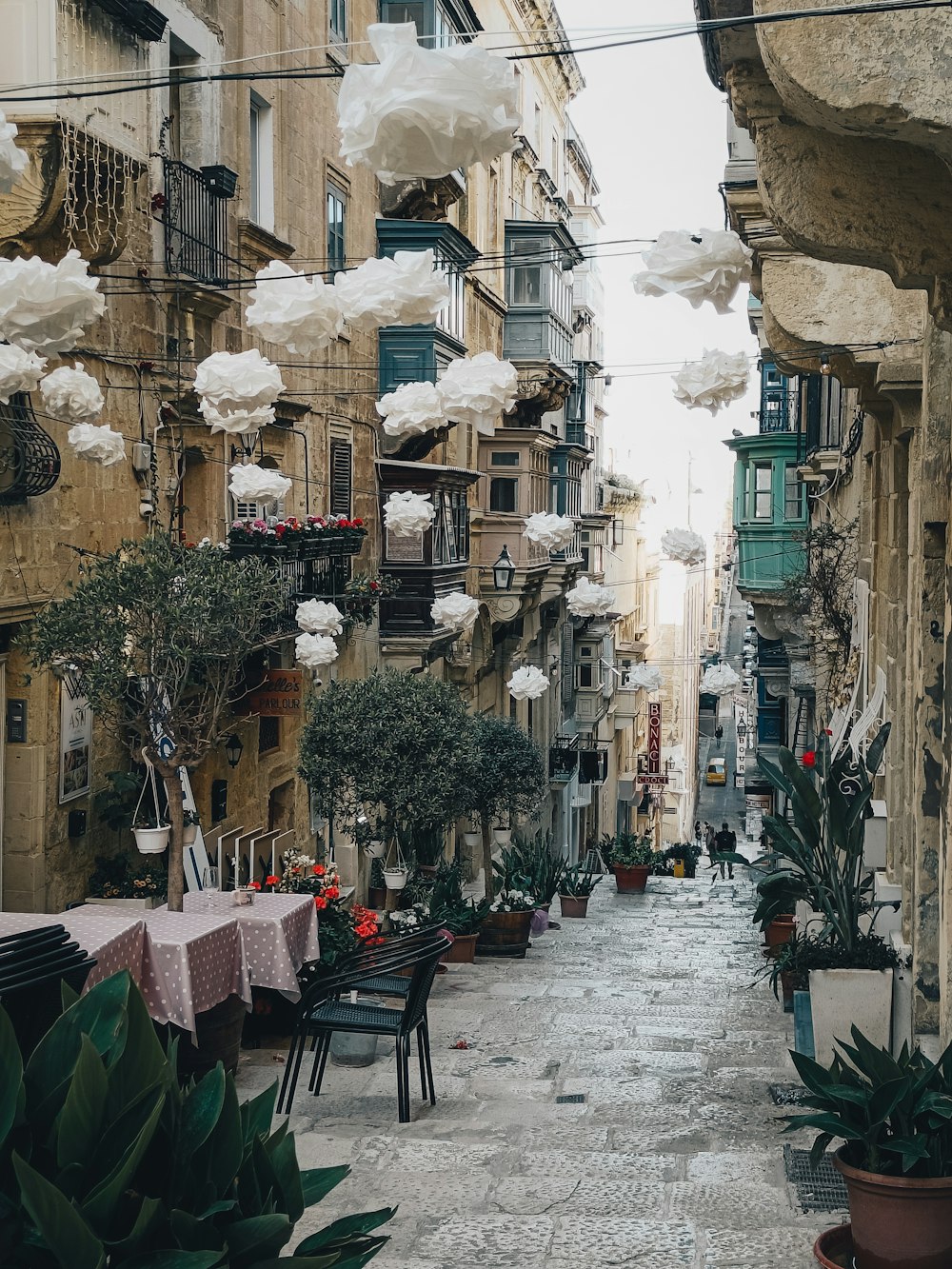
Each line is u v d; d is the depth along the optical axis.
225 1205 3.94
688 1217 7.02
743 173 9.32
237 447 16.45
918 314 9.59
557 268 34.78
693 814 81.06
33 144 10.15
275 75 5.20
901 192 5.50
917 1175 5.99
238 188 16.73
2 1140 3.88
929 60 4.39
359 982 9.47
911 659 10.05
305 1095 9.14
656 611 71.94
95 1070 3.98
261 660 15.34
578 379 42.84
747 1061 10.19
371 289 4.24
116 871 12.58
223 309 15.40
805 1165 7.70
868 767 10.42
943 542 8.97
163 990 8.22
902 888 10.41
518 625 34.69
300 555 16.75
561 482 38.44
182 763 9.95
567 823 44.22
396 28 3.03
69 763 11.96
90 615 9.61
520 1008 12.11
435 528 23.75
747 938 17.56
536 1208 7.14
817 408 22.12
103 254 11.43
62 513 11.95
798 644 27.09
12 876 11.38
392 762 14.52
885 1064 6.17
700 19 5.42
